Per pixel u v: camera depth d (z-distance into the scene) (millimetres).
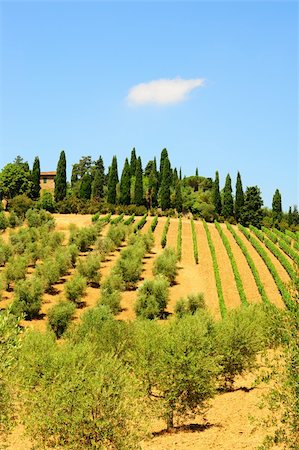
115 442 13016
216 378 22891
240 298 50031
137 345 21484
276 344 12523
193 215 109938
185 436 18031
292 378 11227
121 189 114625
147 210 112250
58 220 94188
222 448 16031
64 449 12797
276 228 108500
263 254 66438
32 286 44500
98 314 33750
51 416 13250
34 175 114625
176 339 19781
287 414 11469
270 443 11719
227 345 25391
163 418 19328
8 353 15406
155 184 122625
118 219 91000
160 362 19172
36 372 18188
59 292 50969
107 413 12953
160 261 56719
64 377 14891
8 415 15242
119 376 13883
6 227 81438
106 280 50375
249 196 107312
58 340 39188
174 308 44938
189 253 69812
